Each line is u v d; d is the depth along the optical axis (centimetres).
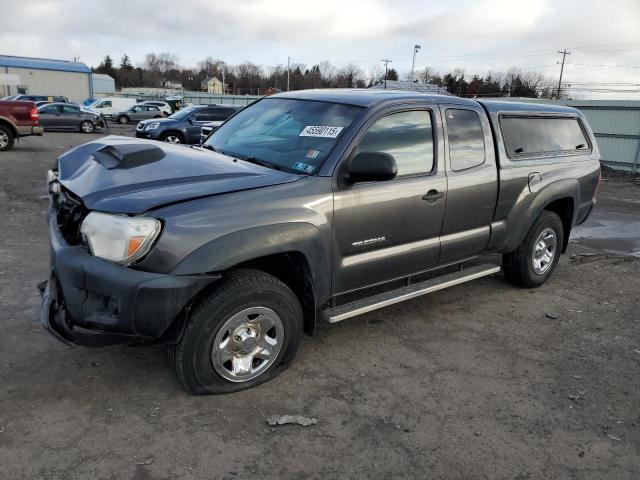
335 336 416
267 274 323
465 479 268
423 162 402
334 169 346
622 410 338
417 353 397
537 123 519
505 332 444
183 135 1711
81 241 305
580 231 854
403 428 306
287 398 327
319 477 263
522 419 322
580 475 277
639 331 462
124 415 299
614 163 1727
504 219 480
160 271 281
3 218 724
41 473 252
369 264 374
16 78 4722
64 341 296
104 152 348
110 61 13662
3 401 305
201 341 303
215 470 262
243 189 314
